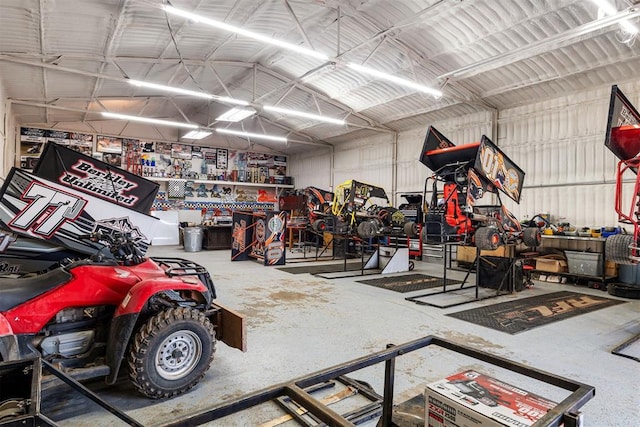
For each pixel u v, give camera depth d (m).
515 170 5.91
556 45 5.67
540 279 6.83
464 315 4.29
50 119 10.64
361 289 5.68
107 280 2.33
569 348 3.28
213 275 6.66
